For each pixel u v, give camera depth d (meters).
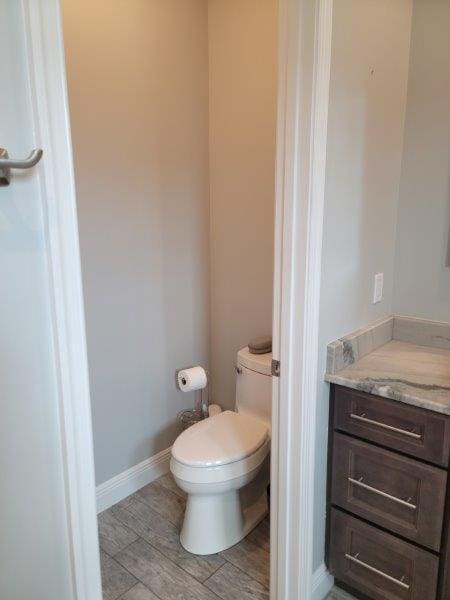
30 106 0.77
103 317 2.10
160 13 2.13
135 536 2.07
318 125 1.30
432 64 1.72
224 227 2.50
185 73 2.29
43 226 0.82
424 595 1.49
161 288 2.35
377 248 1.77
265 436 2.03
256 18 2.16
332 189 1.43
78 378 0.90
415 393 1.40
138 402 2.34
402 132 1.81
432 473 1.40
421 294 1.87
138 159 2.14
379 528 1.56
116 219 2.09
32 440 0.86
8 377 0.81
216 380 2.70
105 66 1.95
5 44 0.74
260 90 2.21
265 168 2.26
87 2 1.86
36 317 0.83
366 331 1.73
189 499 1.98
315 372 1.48
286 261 1.42
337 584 1.78
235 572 1.86
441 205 1.77
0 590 0.86
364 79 1.51
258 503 2.23
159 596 1.75
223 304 2.59
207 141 2.46
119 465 2.30
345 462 1.60
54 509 0.92
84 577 0.98
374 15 1.50
